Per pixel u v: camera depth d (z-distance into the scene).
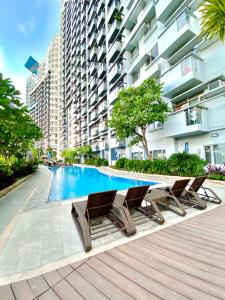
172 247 2.75
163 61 14.38
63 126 67.81
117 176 14.21
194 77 10.52
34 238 3.29
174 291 1.84
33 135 12.09
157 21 15.21
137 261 2.42
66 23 64.06
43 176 15.53
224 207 4.68
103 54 27.59
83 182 14.08
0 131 7.38
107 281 2.05
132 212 4.50
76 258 2.57
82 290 1.92
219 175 8.85
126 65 20.69
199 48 11.16
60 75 79.19
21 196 7.12
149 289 1.88
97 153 33.62
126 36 21.03
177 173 10.99
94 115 31.25
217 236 3.05
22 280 2.14
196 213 4.31
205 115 10.61
